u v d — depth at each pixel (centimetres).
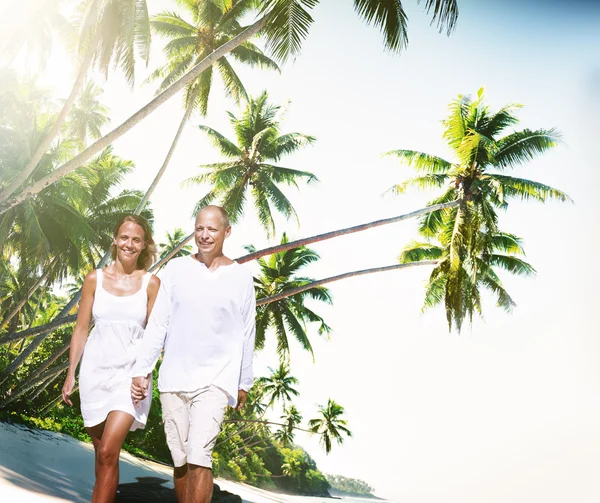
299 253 3077
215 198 2831
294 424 5866
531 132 2422
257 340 3053
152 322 356
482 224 2238
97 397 356
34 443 1266
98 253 2894
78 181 2255
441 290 2848
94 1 1239
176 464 360
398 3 1034
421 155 2536
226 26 2119
